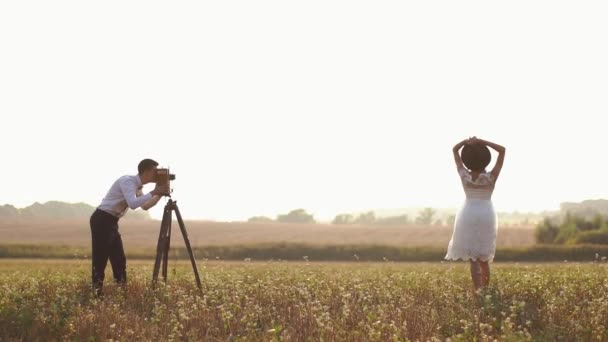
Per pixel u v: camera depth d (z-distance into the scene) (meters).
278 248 49.44
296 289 12.08
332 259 47.22
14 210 149.00
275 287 12.30
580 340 8.28
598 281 13.46
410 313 9.66
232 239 76.06
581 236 56.69
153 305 10.98
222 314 9.45
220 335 8.92
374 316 9.17
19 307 10.71
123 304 10.98
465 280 14.41
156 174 12.79
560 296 11.20
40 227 94.06
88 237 82.00
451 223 119.25
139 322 9.49
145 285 12.47
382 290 12.13
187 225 94.94
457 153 12.18
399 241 67.94
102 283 12.55
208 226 93.00
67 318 9.60
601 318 9.14
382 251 47.81
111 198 12.86
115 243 13.05
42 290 12.77
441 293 11.62
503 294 11.30
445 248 47.62
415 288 12.74
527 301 11.34
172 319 9.31
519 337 7.89
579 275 14.99
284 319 9.67
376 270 19.34
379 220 157.12
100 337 8.74
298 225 95.62
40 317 9.74
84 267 21.56
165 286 12.20
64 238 80.31
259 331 8.93
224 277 14.77
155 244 68.44
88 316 9.52
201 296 11.91
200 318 9.66
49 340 8.86
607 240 55.91
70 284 13.66
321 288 12.76
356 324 9.45
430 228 86.56
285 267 20.09
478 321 8.98
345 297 11.13
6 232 87.06
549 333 8.45
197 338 8.81
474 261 11.99
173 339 8.56
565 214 61.12
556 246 43.97
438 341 7.89
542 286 12.39
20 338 9.09
